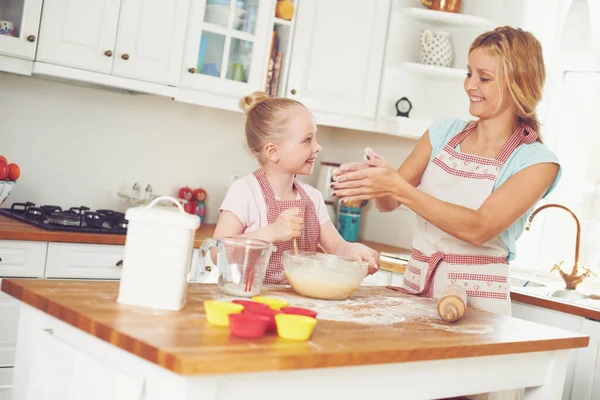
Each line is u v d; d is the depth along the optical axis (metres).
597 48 3.35
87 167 3.19
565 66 3.44
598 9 3.34
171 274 1.41
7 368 2.53
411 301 1.92
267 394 1.23
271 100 2.07
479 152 2.12
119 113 3.25
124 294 1.41
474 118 3.46
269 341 1.28
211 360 1.11
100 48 2.79
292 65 3.29
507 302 2.05
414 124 3.37
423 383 1.48
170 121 3.40
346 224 3.68
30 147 3.04
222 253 1.64
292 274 1.77
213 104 3.12
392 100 3.56
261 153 2.06
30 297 1.42
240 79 3.18
